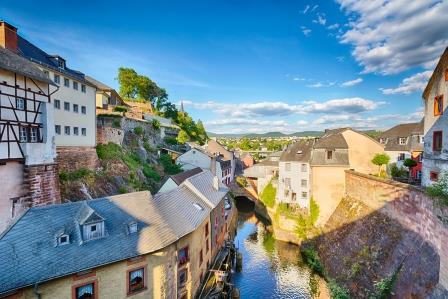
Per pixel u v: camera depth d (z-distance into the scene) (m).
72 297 11.79
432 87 19.77
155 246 13.85
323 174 34.12
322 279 25.83
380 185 24.12
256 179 54.78
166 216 17.31
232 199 49.06
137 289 13.74
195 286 19.42
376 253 21.16
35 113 17.05
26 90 16.41
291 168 38.88
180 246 17.05
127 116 44.28
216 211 26.55
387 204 22.83
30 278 10.56
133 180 31.55
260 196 48.53
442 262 14.29
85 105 29.64
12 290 10.16
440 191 15.12
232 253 28.53
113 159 31.72
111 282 12.82
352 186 30.61
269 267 28.31
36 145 16.53
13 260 10.70
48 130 17.61
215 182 29.00
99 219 12.99
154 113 70.62
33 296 10.85
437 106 19.12
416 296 15.61
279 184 40.41
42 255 11.30
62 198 21.08
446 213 14.48
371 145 35.03
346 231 27.42
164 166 45.38
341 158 34.09
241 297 23.17
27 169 15.91
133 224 13.96
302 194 37.75
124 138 40.69
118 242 13.16
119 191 27.81
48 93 18.23
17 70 15.42
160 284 14.59
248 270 27.73
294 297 23.11
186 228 17.48
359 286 20.58
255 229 40.50
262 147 143.25
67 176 23.30
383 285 17.94
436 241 15.60
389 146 46.09
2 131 14.80
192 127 92.69
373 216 24.55
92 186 24.94
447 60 17.70
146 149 46.44
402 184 20.47
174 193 21.09
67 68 29.12
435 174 19.27
